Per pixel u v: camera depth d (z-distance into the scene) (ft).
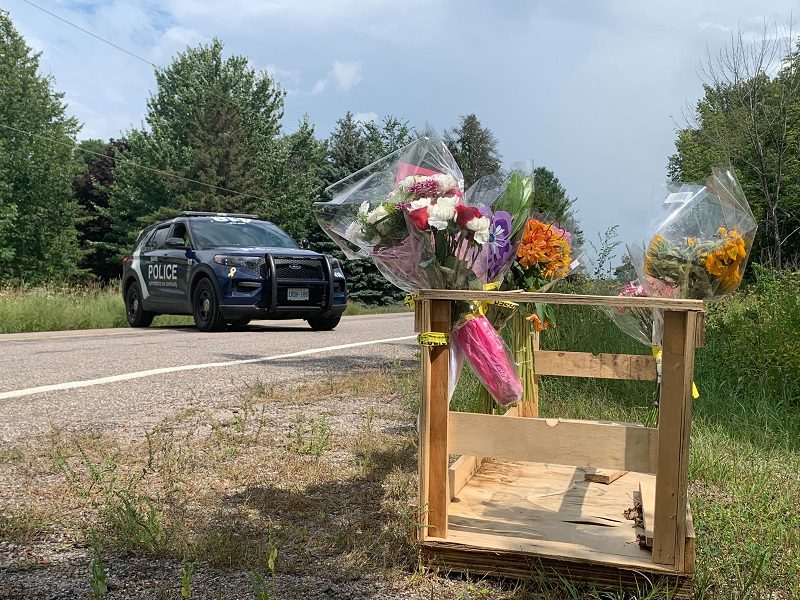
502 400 8.59
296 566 7.61
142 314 44.04
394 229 8.11
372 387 18.95
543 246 12.07
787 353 17.83
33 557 7.80
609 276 20.08
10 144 144.36
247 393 18.35
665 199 9.04
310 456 12.22
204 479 10.87
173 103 175.52
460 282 8.16
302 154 185.88
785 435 13.91
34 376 21.27
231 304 36.35
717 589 7.20
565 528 8.39
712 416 15.15
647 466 7.27
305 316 39.06
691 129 69.82
